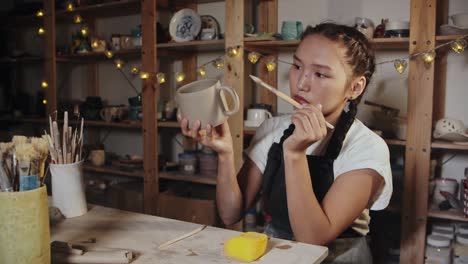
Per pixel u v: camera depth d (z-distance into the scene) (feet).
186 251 2.61
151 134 8.61
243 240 2.48
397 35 6.54
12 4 12.24
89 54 9.62
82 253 2.46
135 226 3.08
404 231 6.54
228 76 7.46
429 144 6.23
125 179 10.81
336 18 7.93
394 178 6.73
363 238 3.59
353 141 3.47
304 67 3.24
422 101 6.22
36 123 11.94
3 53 11.93
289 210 3.07
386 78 7.56
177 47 8.61
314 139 2.81
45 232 2.20
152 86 8.50
